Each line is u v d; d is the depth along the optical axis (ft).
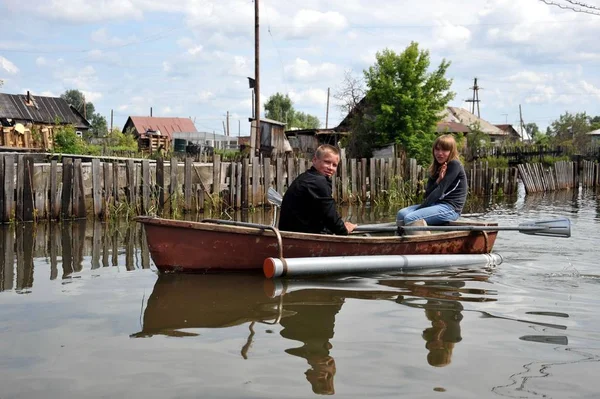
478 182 72.95
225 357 10.98
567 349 11.50
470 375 10.10
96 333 12.51
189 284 17.51
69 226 33.99
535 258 22.76
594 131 199.93
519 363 10.69
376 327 13.00
